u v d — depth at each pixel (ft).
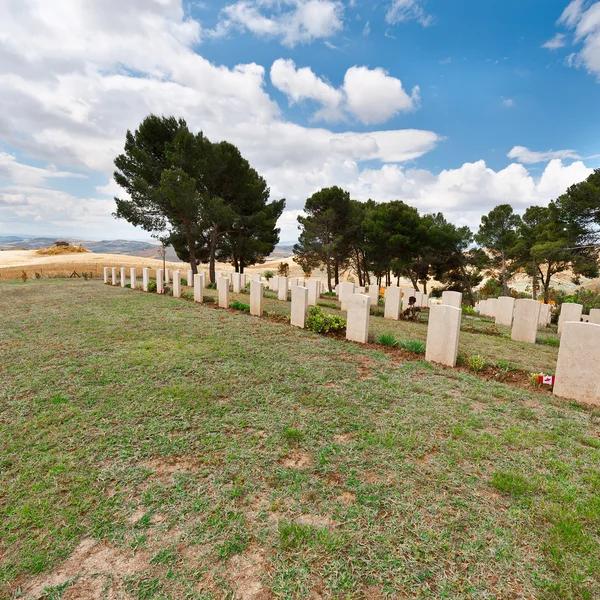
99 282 74.33
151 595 6.48
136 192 67.82
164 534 7.87
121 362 19.20
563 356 15.74
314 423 12.85
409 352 22.91
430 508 8.55
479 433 12.21
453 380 17.54
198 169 69.15
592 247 62.80
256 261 108.78
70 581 6.77
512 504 8.71
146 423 12.82
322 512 8.48
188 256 97.35
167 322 29.68
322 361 20.07
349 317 25.90
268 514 8.43
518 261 87.76
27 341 23.31
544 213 85.10
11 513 8.51
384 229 94.43
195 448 11.25
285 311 38.83
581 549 7.33
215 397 15.01
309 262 108.88
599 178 58.18
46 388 15.74
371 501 8.80
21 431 12.18
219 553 7.34
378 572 6.89
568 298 66.28
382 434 12.06
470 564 7.04
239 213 82.84
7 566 7.13
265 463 10.43
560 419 13.46
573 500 8.83
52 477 9.79
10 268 129.70
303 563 7.09
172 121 72.28
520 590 6.50
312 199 101.04
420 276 104.94
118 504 8.80
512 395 15.75
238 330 27.27
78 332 25.84
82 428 12.43
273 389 15.92
